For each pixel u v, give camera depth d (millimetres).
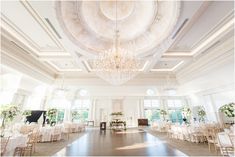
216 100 10734
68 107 14891
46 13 5332
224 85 9398
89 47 7824
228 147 4348
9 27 6445
